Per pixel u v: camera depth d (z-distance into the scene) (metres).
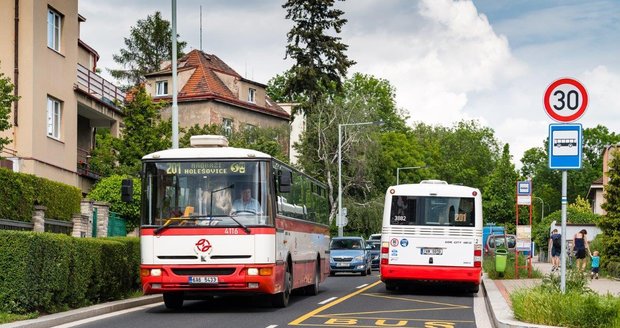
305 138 66.12
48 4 33.19
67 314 16.14
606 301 14.10
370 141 66.31
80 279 17.61
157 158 18.56
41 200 25.19
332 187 66.94
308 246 23.66
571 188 130.25
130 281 21.12
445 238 24.70
